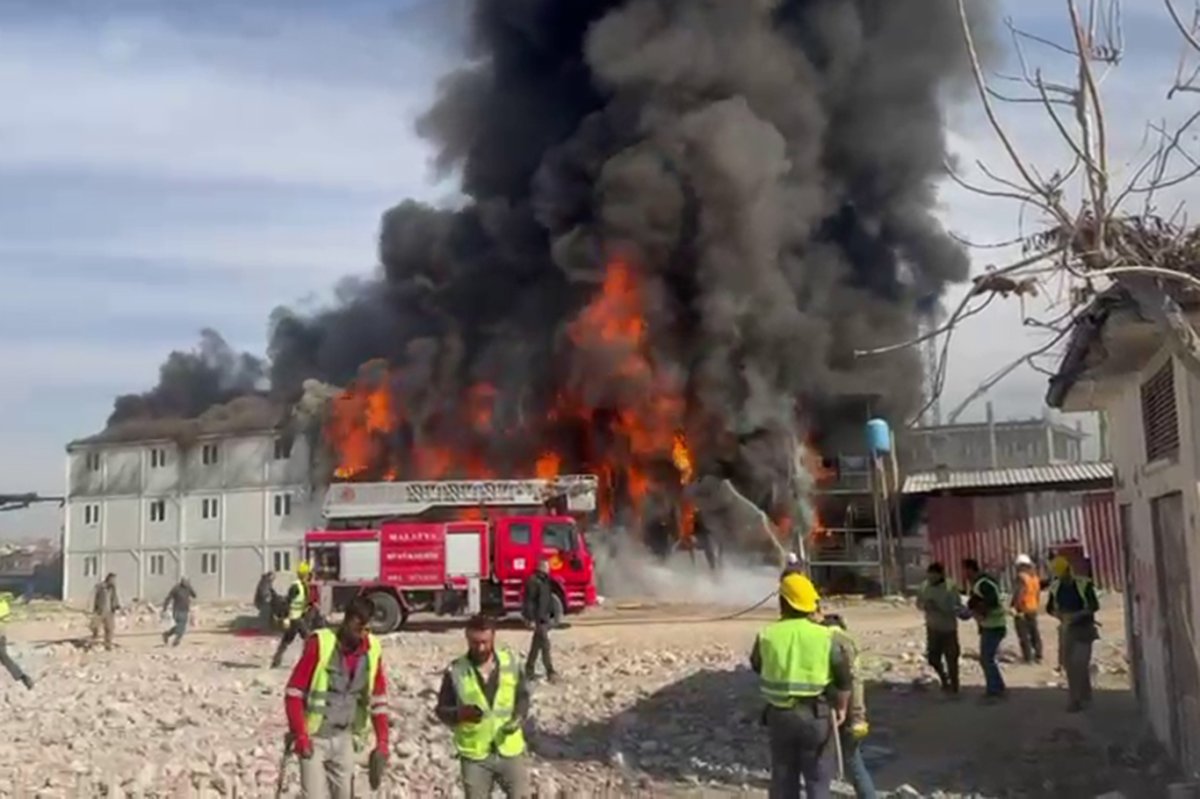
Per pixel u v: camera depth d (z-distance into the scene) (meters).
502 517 27.72
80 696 17.72
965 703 13.49
